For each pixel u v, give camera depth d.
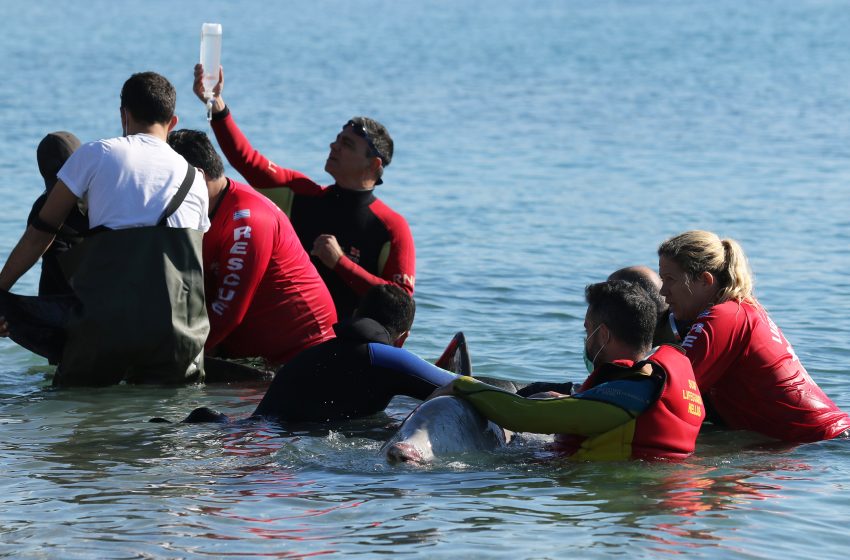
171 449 13.72
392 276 19.34
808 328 21.38
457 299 23.84
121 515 11.30
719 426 15.06
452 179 42.69
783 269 27.45
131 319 16.16
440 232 32.25
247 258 17.47
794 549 10.65
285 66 93.12
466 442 13.41
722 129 59.31
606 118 63.81
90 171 16.16
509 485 12.35
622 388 13.18
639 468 12.94
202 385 17.25
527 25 156.00
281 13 181.38
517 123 61.12
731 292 14.65
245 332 18.30
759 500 11.98
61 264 16.56
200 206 16.70
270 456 13.44
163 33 126.81
